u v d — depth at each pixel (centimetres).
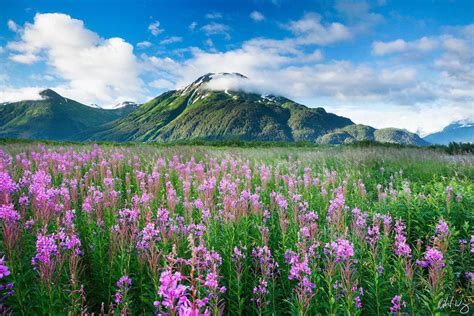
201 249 373
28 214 557
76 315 340
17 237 376
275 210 709
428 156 1586
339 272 408
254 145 3612
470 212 610
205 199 641
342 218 564
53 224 504
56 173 940
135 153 1557
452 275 423
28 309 346
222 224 523
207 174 1041
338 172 1267
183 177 1025
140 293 411
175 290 191
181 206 714
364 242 489
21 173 938
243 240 512
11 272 346
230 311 406
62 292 362
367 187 1106
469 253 488
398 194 786
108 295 422
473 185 898
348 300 349
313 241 459
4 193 469
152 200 690
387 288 410
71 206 634
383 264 446
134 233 450
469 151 2034
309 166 1390
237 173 1144
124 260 419
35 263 377
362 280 436
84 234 529
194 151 1781
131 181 1061
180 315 185
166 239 444
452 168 1245
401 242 410
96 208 574
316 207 793
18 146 1645
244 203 612
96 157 1402
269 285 423
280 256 489
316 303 375
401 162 1430
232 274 436
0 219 402
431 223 608
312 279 403
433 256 362
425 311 363
